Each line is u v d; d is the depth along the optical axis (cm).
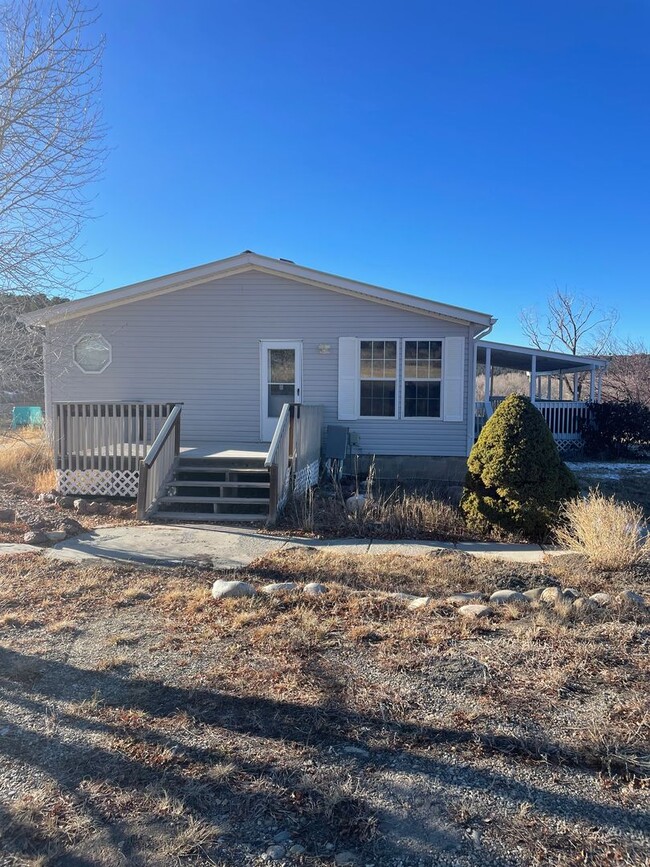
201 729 292
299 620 432
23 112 692
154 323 1219
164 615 450
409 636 401
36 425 1692
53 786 250
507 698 319
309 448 1015
